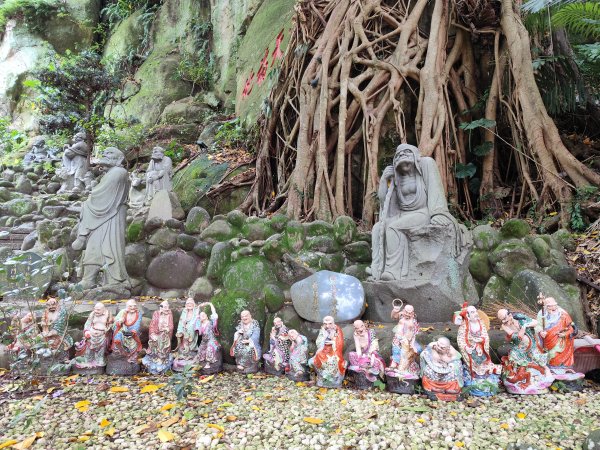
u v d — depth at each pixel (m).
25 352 4.00
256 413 3.32
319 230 5.38
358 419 3.22
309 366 4.09
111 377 4.17
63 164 11.17
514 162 6.92
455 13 7.20
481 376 3.68
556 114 7.64
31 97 16.00
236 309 4.59
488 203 6.38
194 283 5.43
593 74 7.72
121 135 11.81
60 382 4.01
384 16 7.31
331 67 7.18
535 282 4.38
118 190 5.41
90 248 5.25
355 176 6.99
